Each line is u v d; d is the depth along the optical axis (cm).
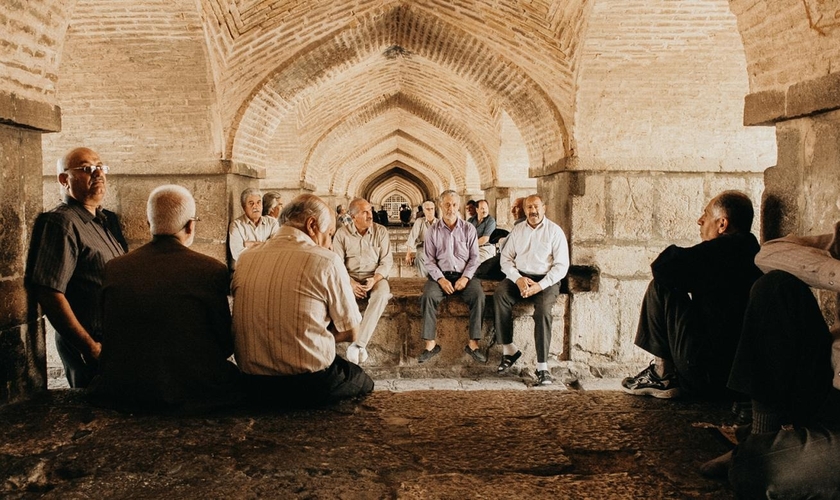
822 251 177
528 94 557
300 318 246
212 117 535
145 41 479
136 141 549
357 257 479
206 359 248
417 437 233
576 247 529
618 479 198
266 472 200
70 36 470
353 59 632
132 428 233
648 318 284
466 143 1116
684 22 446
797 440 166
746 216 273
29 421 240
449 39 579
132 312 242
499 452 220
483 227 709
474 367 509
